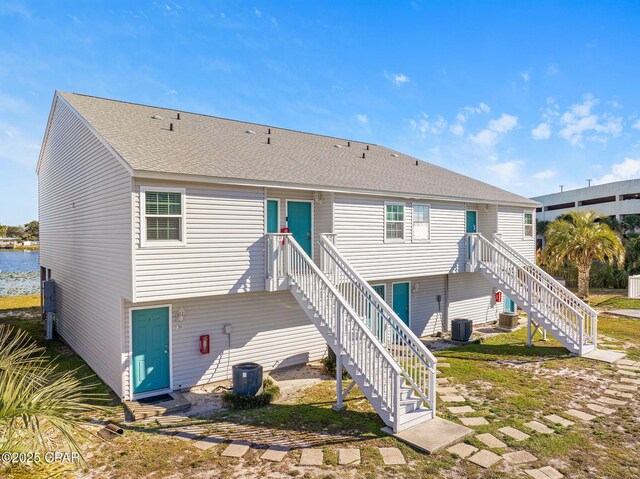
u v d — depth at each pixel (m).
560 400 8.55
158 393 9.48
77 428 5.07
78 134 12.04
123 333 9.02
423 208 14.40
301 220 12.16
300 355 12.16
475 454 6.19
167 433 7.18
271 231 11.48
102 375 10.37
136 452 6.38
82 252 11.99
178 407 8.52
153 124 12.36
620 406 8.19
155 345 9.52
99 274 10.49
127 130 10.77
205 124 14.47
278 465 5.90
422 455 6.16
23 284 33.12
